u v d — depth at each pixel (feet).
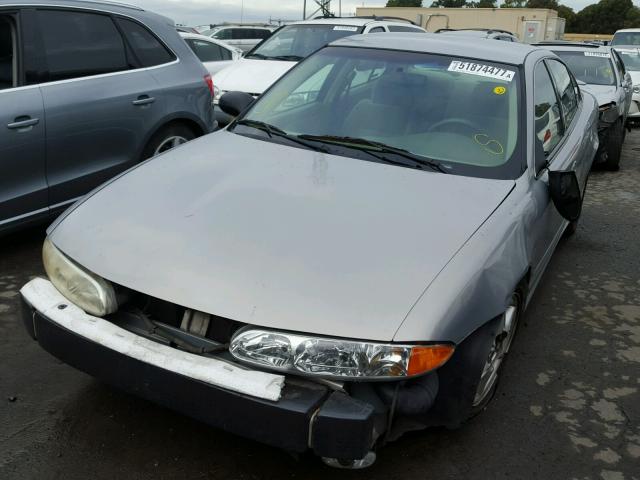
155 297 7.14
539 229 9.91
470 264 7.58
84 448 8.14
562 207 10.21
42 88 13.28
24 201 13.05
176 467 7.93
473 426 9.18
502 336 9.04
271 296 6.85
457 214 8.48
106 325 7.42
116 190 8.95
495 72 11.41
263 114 11.65
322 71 12.16
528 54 12.48
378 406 6.78
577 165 13.39
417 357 6.65
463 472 8.22
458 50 12.00
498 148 10.20
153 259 7.42
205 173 9.26
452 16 106.01
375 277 7.10
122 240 7.77
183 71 16.87
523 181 9.78
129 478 7.72
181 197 8.52
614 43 54.90
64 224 8.43
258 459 8.14
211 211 8.11
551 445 8.91
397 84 11.39
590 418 9.61
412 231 7.94
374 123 10.78
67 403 8.95
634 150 32.68
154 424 8.64
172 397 6.94
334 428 6.44
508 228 8.59
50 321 7.66
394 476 8.04
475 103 10.89
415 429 7.54
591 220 19.79
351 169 9.52
